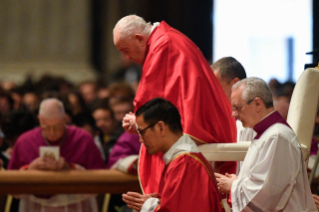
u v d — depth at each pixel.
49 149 17.67
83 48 47.72
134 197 12.31
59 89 30.72
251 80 11.95
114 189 17.59
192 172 11.38
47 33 47.19
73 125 22.11
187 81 13.91
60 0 47.44
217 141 13.78
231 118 14.50
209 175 11.50
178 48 14.32
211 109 13.87
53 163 17.56
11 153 20.70
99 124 24.31
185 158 11.48
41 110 19.25
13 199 19.48
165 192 11.30
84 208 18.91
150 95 14.05
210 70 14.60
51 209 18.61
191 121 13.48
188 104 13.63
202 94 13.84
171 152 11.75
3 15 46.78
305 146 12.82
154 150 11.93
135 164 17.52
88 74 46.66
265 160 11.30
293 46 48.28
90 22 48.31
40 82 32.47
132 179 17.58
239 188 11.52
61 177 17.39
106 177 17.55
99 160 19.64
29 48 46.91
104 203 19.17
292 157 11.28
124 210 18.91
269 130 11.59
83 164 19.38
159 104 11.91
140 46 14.69
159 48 14.30
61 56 47.31
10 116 21.17
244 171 11.88
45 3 47.22
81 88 34.22
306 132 13.06
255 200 11.25
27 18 47.00
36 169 17.58
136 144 18.97
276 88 28.23
